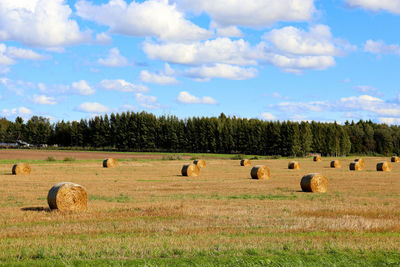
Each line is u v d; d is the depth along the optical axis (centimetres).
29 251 1042
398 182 3266
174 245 1104
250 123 12712
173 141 12812
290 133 11712
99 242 1145
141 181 3331
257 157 8981
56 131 14638
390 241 1172
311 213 1697
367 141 14262
